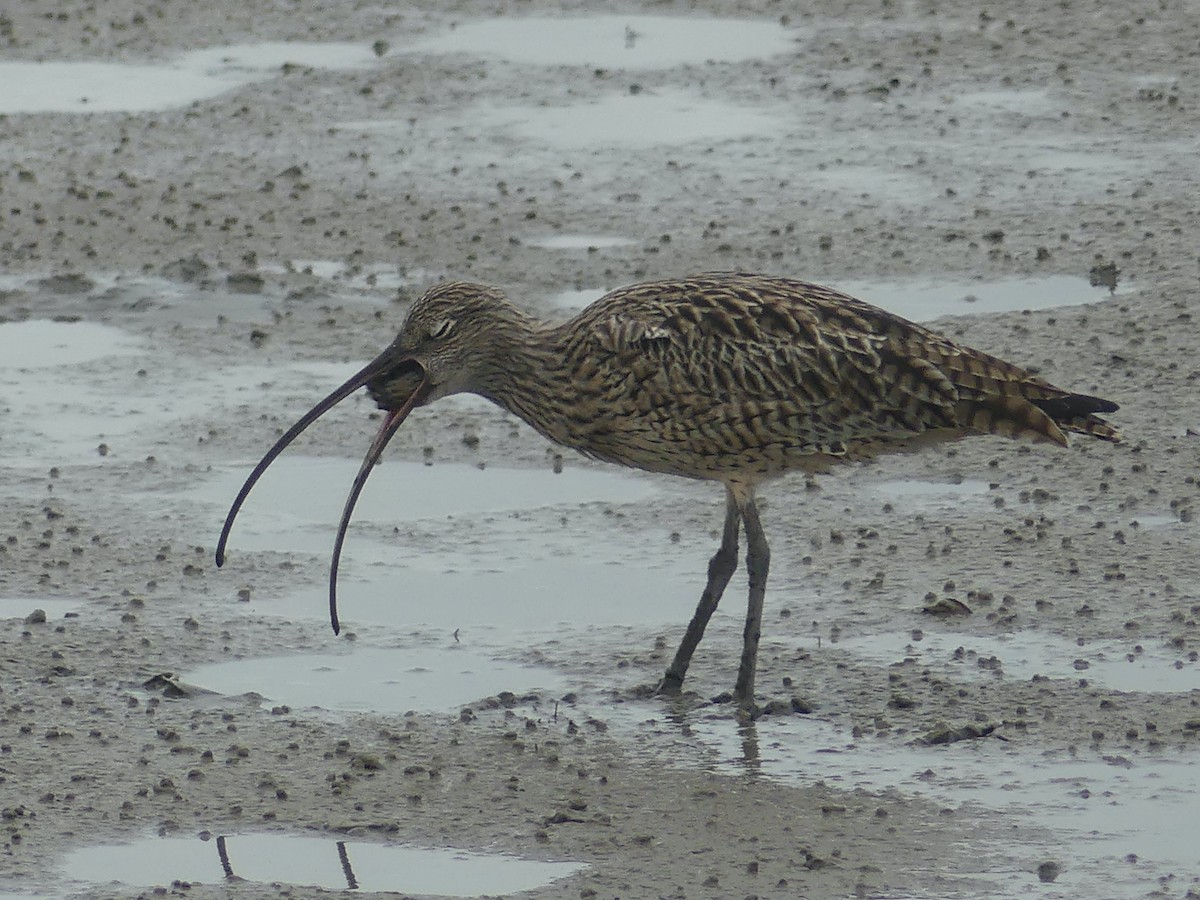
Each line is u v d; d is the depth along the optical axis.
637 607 13.97
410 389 13.36
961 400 12.52
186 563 14.70
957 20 28.94
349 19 30.20
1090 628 13.20
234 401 17.94
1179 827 10.58
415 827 10.80
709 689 12.66
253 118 26.00
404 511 15.75
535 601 14.08
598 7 30.50
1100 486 15.59
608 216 22.30
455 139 25.00
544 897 9.98
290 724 12.14
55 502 15.81
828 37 28.44
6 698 12.50
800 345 12.58
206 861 10.44
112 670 12.91
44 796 11.15
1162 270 20.05
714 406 12.64
